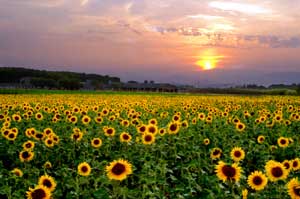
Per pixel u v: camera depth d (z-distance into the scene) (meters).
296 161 9.84
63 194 10.95
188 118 24.06
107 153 14.88
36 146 15.15
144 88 109.56
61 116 24.23
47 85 126.31
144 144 13.98
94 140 14.07
